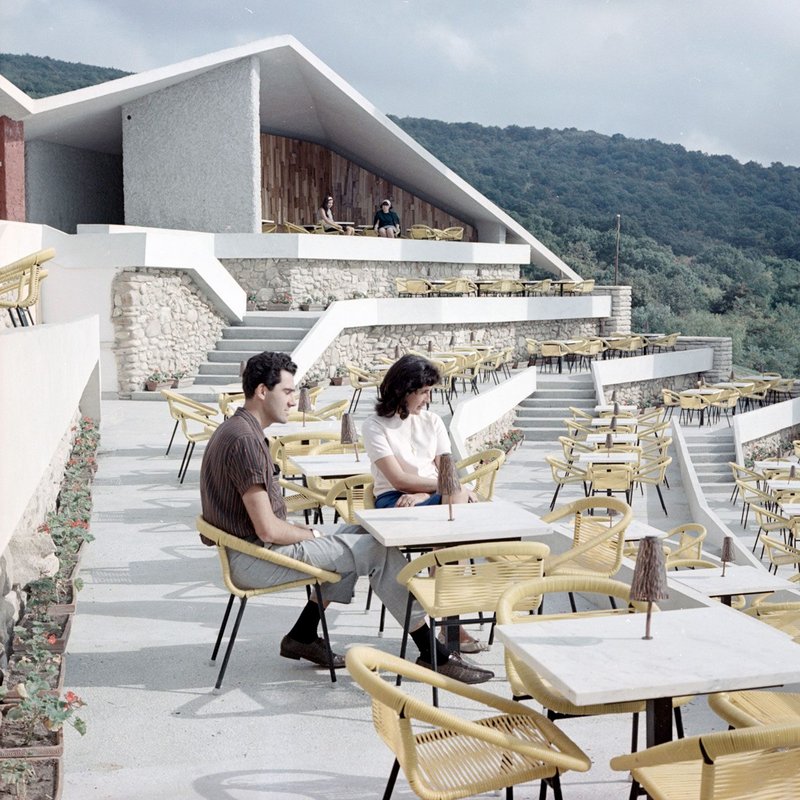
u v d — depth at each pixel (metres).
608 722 3.83
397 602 4.21
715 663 2.61
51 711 3.20
